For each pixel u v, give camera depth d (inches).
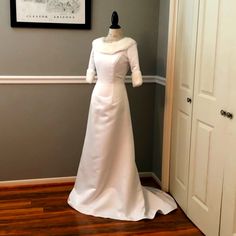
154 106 127.4
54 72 117.7
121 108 102.8
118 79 102.3
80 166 110.2
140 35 120.7
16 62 114.7
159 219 102.7
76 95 120.9
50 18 113.3
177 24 106.1
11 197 115.2
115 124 102.9
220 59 82.9
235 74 77.1
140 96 125.8
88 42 117.6
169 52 109.7
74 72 119.0
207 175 91.1
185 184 104.5
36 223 99.8
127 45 100.0
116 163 106.3
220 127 83.9
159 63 121.3
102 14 116.5
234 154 78.4
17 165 122.1
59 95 119.7
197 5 93.0
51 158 123.8
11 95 116.8
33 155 122.4
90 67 108.0
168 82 111.8
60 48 116.3
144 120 128.1
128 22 118.9
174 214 105.6
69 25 114.7
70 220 101.6
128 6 117.8
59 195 117.1
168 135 115.2
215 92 85.7
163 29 116.9
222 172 83.7
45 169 124.3
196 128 96.3
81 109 122.2
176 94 109.1
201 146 93.7
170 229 97.9
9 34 112.3
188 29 99.1
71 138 123.7
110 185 107.2
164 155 117.4
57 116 121.3
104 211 104.8
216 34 84.4
